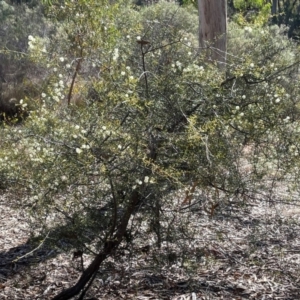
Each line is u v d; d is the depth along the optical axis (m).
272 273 5.51
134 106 3.99
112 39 4.52
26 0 21.56
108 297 4.99
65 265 5.85
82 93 4.43
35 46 4.39
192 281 4.96
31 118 4.21
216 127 4.05
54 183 3.97
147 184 3.88
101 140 3.89
